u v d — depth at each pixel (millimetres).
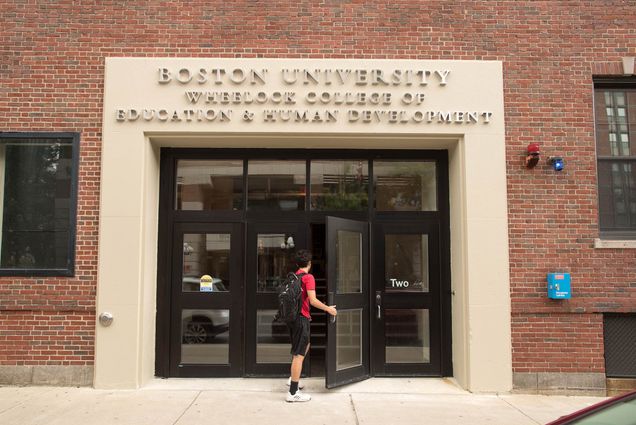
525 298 7164
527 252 7227
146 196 7234
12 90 7320
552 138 7395
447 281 7715
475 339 7051
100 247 7035
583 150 7391
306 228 7758
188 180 7836
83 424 5582
